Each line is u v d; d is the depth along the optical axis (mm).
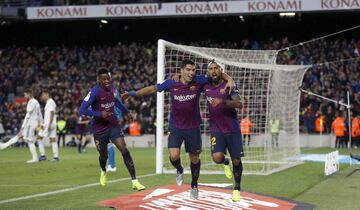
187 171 18375
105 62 48469
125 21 52656
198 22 52469
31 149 23062
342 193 13195
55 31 54219
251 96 21188
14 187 14414
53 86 46094
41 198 12305
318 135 36094
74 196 12562
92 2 44750
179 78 11219
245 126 24719
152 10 41625
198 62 22031
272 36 51219
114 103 12969
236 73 20484
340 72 40469
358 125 33531
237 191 11250
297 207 11023
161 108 17922
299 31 50562
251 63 19641
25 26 53969
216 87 11141
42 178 16609
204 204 11117
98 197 12336
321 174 17734
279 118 23547
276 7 39281
